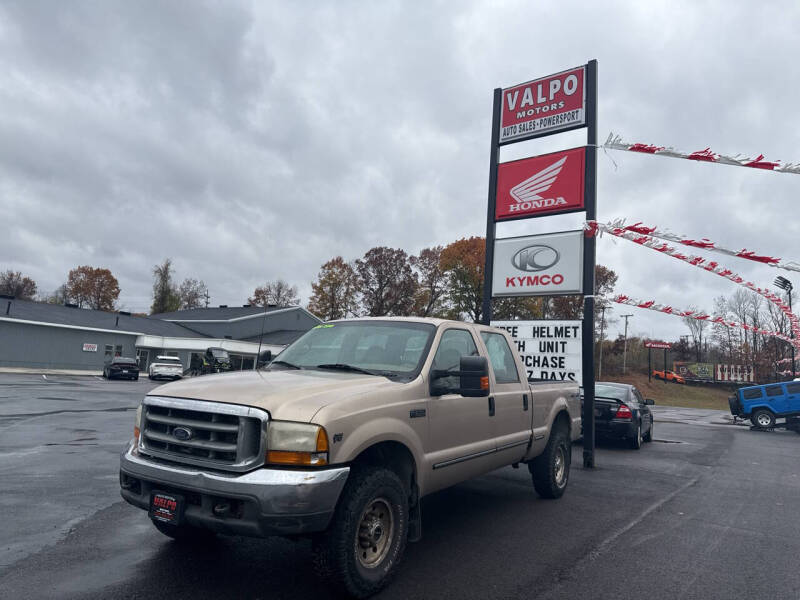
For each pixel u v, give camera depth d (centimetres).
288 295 8394
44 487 637
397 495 388
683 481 867
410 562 441
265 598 359
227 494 330
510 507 638
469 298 5566
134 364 3716
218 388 378
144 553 436
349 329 523
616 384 1409
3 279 9119
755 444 1583
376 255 6625
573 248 998
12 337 3903
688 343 7281
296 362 503
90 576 386
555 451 679
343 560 344
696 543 520
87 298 8431
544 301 5091
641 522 591
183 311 6512
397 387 416
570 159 1015
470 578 409
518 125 1089
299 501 323
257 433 341
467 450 489
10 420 1232
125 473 383
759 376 3172
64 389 2334
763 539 542
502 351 609
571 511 627
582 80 1019
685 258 471
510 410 572
